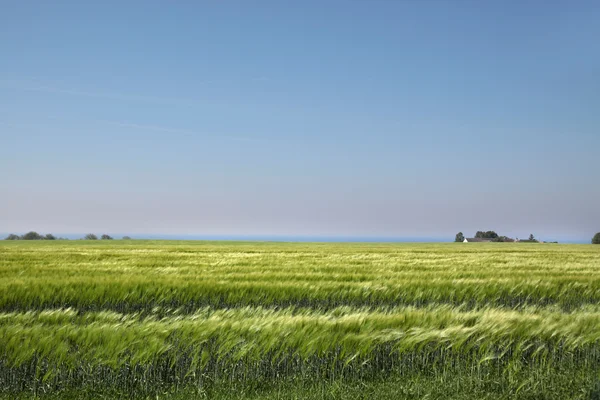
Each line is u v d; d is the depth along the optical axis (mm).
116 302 14492
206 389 7348
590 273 21562
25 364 7441
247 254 35906
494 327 8273
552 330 8422
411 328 8164
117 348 7164
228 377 7750
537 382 7238
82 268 21219
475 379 7496
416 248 60625
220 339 7754
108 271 19969
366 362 8086
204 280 16125
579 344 8289
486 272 21266
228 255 33969
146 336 7645
